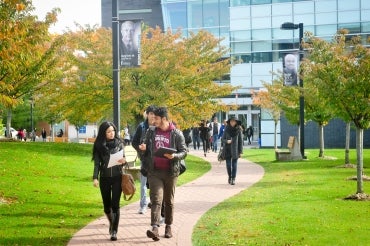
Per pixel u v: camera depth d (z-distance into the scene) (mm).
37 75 24844
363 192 13797
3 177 16656
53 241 9039
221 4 59875
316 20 54094
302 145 28312
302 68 15438
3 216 11086
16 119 62625
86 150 26641
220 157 17594
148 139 9508
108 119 26984
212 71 27453
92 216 11500
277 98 33125
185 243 8789
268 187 16391
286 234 9258
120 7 70812
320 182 17297
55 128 73375
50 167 19781
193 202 13578
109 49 26625
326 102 15289
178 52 27047
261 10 56000
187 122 27016
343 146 40969
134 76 26859
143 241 9102
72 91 26656
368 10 52750
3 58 12875
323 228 9719
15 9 13703
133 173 17547
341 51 14812
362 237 8906
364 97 14180
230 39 57156
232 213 11680
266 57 56000
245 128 57469
